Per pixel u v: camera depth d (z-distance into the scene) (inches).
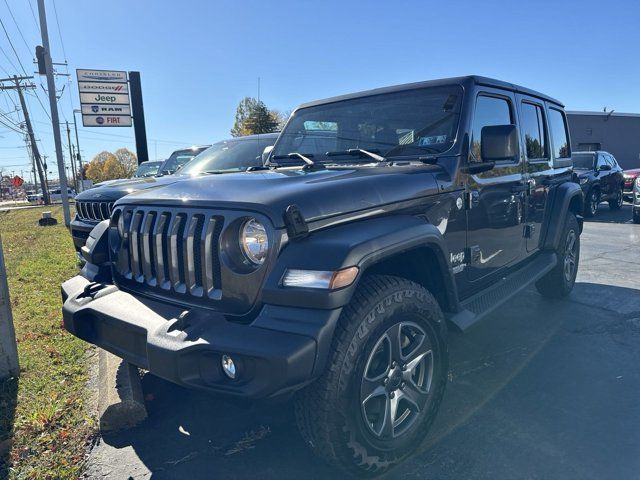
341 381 81.7
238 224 84.9
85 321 102.8
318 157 135.5
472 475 95.1
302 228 81.7
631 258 292.8
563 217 183.6
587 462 98.3
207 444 108.7
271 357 73.4
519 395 125.7
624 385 130.3
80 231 237.1
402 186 101.8
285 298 78.3
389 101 134.0
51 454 105.7
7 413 121.1
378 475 92.7
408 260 105.1
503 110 144.2
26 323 187.6
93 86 600.1
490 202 132.3
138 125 526.6
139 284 102.7
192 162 259.3
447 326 111.8
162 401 127.6
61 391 132.3
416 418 98.4
